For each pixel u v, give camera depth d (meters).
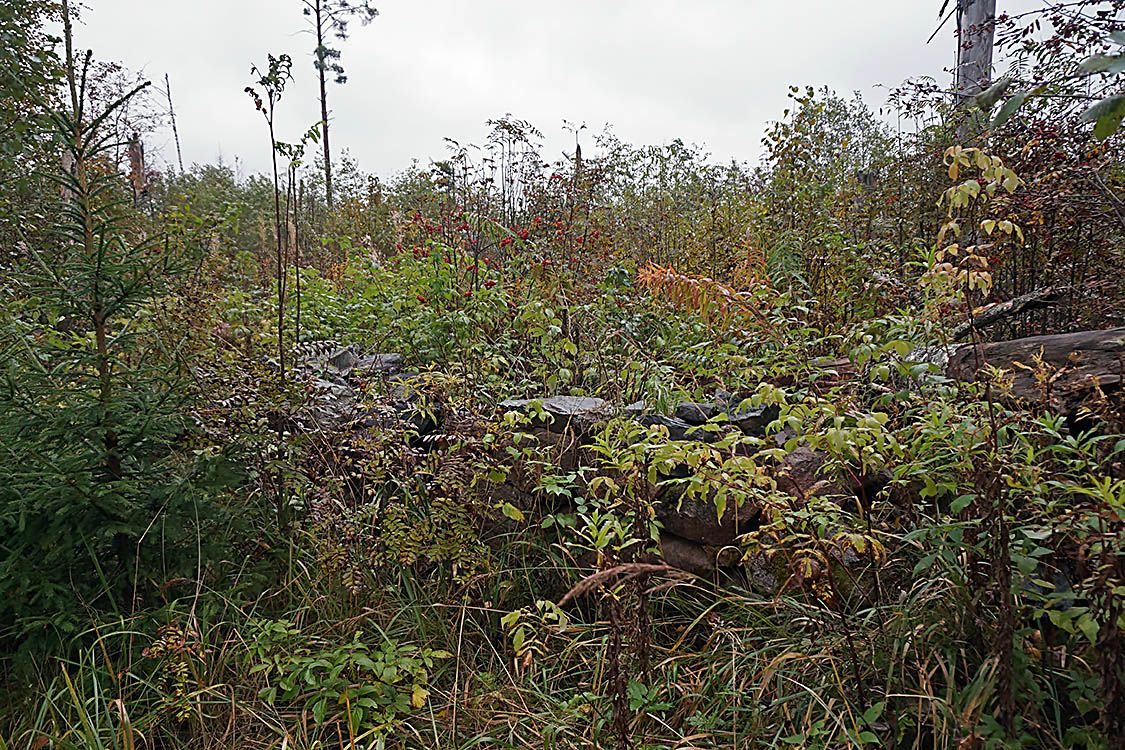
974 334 2.19
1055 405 2.25
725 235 6.16
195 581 2.72
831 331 4.18
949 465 1.98
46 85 4.22
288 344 3.64
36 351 2.70
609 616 2.27
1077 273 4.00
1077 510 1.70
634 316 4.27
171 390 2.78
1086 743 1.70
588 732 2.22
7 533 2.56
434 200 6.83
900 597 2.26
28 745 2.21
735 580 2.68
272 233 8.68
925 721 1.94
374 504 2.98
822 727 1.93
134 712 2.42
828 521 1.98
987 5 5.62
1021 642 1.88
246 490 3.04
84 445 2.60
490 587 2.92
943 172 4.73
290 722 2.40
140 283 2.67
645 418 3.08
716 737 2.13
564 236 5.59
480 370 3.75
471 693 2.49
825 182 5.42
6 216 3.79
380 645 2.57
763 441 2.13
